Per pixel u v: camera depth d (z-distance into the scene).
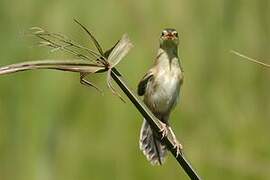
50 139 4.80
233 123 4.81
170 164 4.76
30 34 4.19
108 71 4.16
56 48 4.17
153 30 4.86
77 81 4.83
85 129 4.80
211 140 4.79
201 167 4.77
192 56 4.86
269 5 4.84
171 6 4.86
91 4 4.89
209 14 4.86
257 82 4.86
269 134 4.80
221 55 4.86
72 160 4.79
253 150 4.78
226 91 4.84
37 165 4.78
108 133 4.80
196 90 4.84
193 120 4.81
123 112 4.80
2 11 4.87
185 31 4.86
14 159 4.79
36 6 4.88
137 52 4.86
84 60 4.16
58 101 4.82
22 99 4.81
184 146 4.79
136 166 4.77
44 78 4.82
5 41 4.86
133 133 4.79
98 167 4.79
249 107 4.83
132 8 4.87
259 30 4.87
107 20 4.88
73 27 4.88
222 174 4.77
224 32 4.86
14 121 4.80
